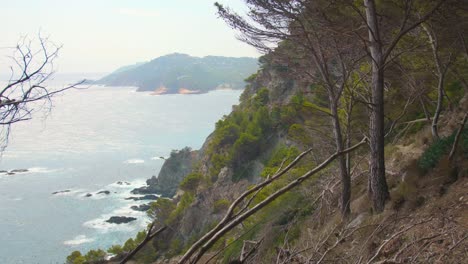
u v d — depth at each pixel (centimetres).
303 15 830
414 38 1071
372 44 840
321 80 1022
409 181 888
